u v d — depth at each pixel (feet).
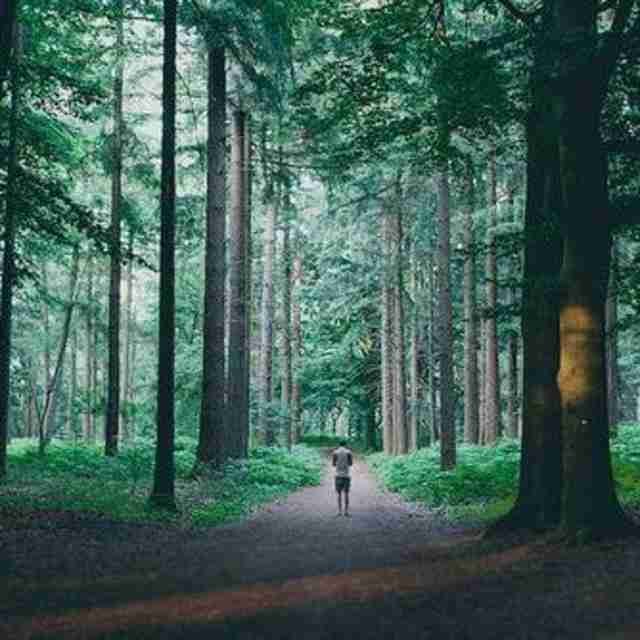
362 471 132.98
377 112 54.34
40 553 34.47
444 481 68.13
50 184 56.95
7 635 21.63
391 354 144.87
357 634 21.95
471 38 62.69
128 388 148.56
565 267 36.22
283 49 72.08
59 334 158.20
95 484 65.10
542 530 39.93
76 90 61.36
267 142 103.91
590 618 22.85
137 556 35.73
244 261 93.25
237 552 38.27
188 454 90.48
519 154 77.87
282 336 159.12
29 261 64.95
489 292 99.76
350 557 36.68
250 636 21.79
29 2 64.90
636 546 32.68
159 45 82.12
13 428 200.95
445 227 86.69
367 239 134.51
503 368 154.81
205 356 79.25
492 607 24.88
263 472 84.43
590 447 35.22
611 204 36.94
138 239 97.76
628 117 42.98
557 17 37.01
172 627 22.76
